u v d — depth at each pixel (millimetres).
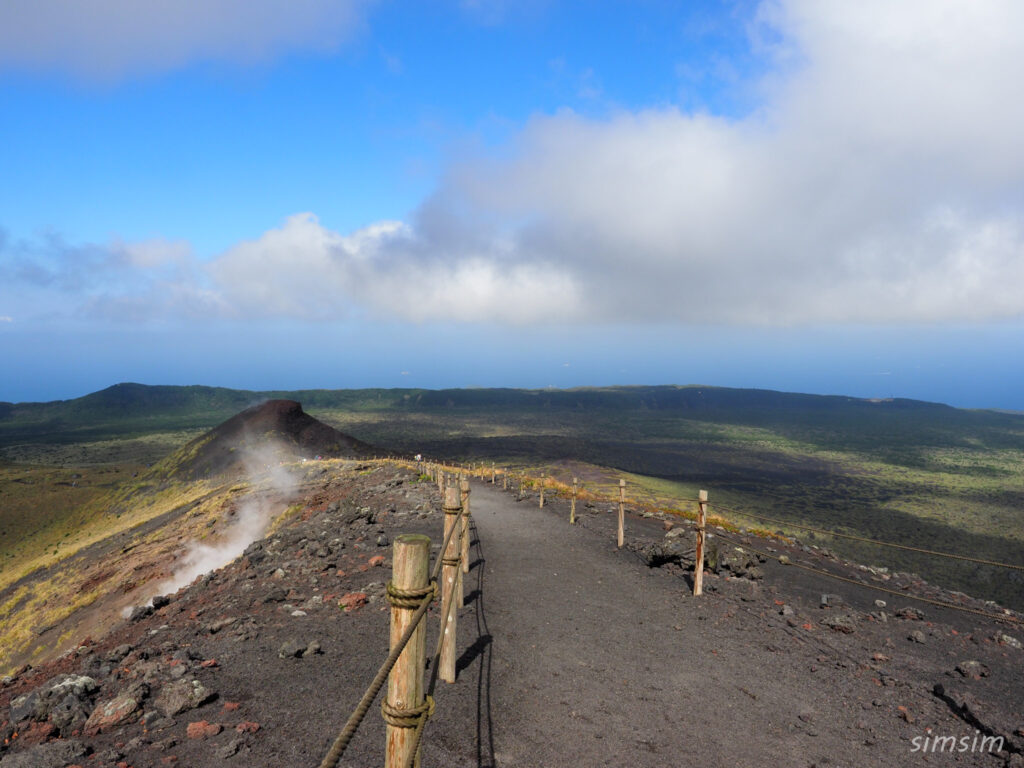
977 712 6840
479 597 11305
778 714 6773
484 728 6090
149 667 7262
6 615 37406
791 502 198125
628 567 14164
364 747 5555
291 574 12797
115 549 45406
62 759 5195
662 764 5562
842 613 11242
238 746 5480
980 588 84938
